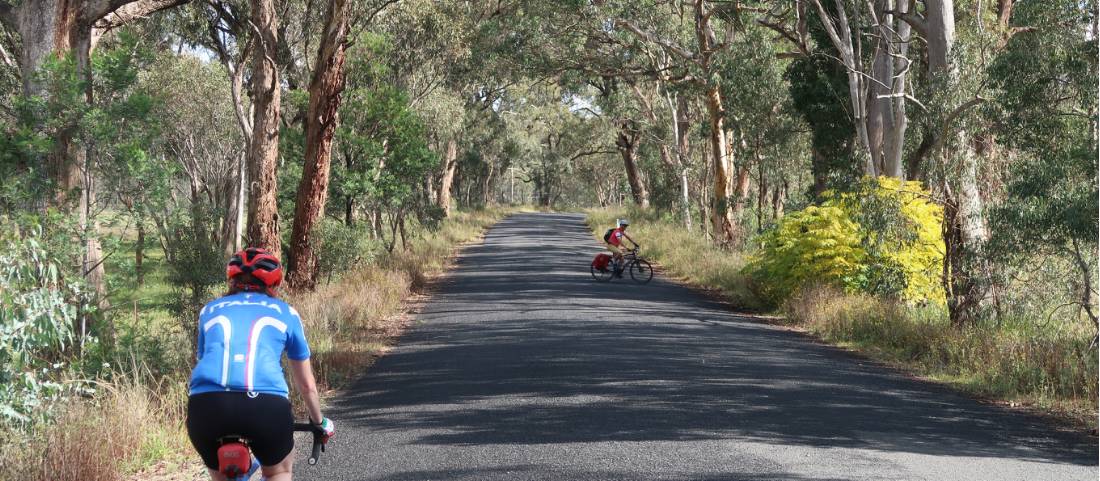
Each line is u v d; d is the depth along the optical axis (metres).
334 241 23.81
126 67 15.23
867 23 24.30
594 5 33.25
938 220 18.31
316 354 11.86
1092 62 14.62
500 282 26.14
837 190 20.25
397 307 19.78
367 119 25.97
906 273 17.67
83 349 11.41
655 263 34.09
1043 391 9.80
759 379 10.93
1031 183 12.97
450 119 39.31
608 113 52.22
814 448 7.20
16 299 7.82
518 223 67.75
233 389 3.77
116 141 14.35
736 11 30.30
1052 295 14.80
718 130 35.50
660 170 55.25
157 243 14.88
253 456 3.90
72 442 6.37
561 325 16.62
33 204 13.83
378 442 7.62
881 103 23.27
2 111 15.02
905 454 7.09
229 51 28.52
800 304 18.19
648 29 34.38
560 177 118.00
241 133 36.34
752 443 7.34
